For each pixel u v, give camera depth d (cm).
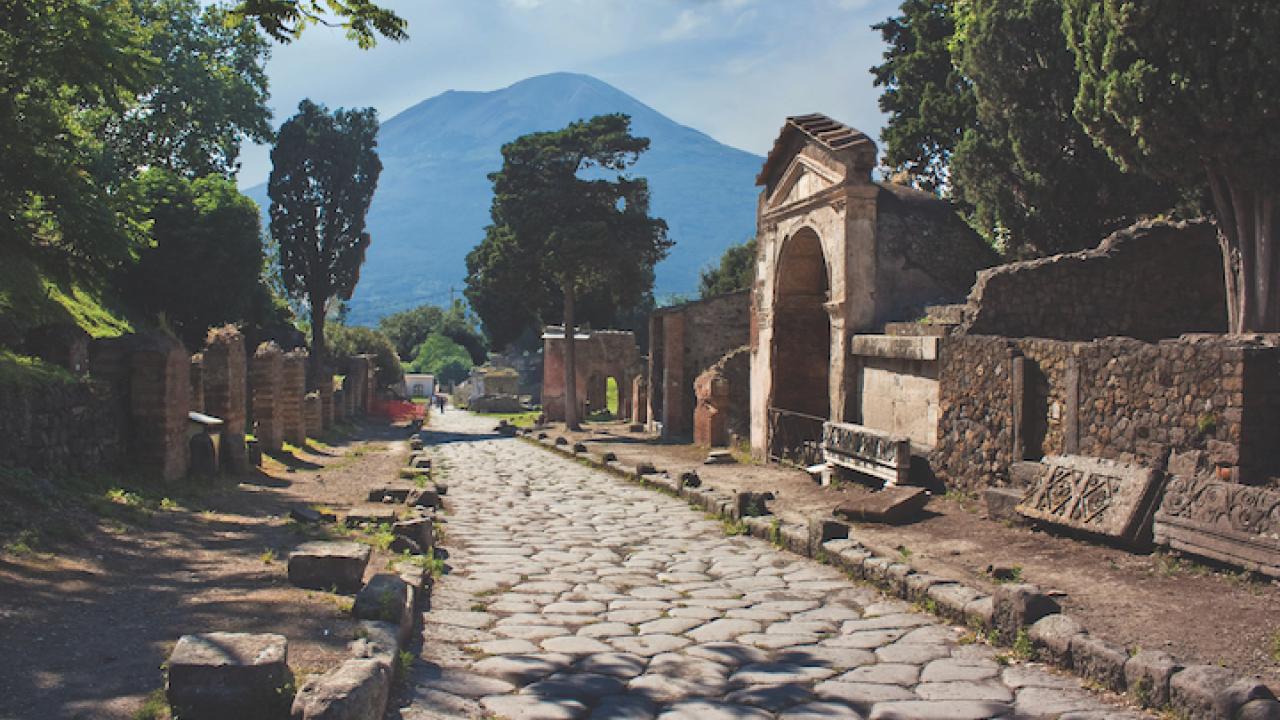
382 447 3119
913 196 1886
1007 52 1920
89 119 2152
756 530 1231
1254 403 871
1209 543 806
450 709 515
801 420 2153
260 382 2195
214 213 3159
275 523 1146
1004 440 1245
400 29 910
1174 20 1157
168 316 3148
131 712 447
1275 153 1136
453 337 10762
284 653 469
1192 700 507
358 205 5038
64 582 701
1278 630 639
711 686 583
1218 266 1525
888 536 1129
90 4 1261
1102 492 952
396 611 633
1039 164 1927
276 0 858
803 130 1950
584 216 4062
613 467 2238
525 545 1163
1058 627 630
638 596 866
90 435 1244
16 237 1280
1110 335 1508
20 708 445
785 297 2169
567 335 4053
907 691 574
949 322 1512
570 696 554
